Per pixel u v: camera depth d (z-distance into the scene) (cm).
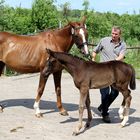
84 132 716
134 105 1002
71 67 717
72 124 775
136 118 846
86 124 748
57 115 857
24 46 846
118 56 802
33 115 849
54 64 735
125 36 3103
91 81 718
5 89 1219
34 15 2072
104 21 2964
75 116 851
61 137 679
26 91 1192
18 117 826
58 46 840
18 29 1867
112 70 730
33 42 848
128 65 750
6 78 1480
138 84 1424
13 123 772
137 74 1673
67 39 840
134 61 2066
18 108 923
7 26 1758
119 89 750
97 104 1007
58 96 855
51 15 2072
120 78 735
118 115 873
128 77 746
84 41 802
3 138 664
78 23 813
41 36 854
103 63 738
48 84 1353
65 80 1480
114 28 788
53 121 797
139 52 2158
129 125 780
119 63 744
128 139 677
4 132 704
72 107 957
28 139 661
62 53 721
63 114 856
